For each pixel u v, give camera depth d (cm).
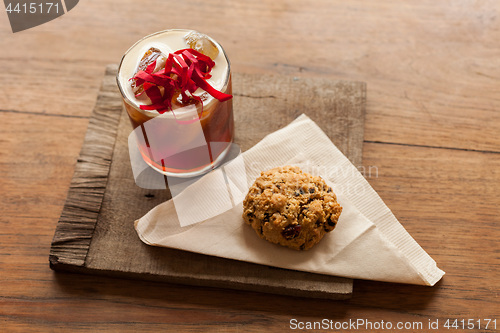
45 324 50
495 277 51
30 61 63
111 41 65
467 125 58
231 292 51
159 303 51
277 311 50
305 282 50
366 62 62
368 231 51
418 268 51
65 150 58
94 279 52
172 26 66
